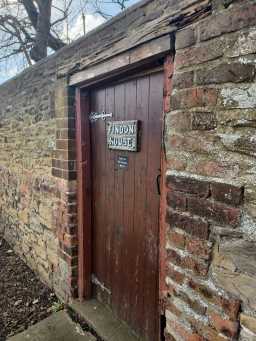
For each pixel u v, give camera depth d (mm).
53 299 2986
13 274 3592
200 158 1306
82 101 2490
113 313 2465
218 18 1181
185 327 1434
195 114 1312
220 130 1208
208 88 1244
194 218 1354
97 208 2572
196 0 1278
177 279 1471
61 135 2631
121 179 2238
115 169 2293
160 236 1740
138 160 2047
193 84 1312
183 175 1398
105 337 2201
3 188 4660
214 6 1196
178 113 1401
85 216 2615
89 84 2314
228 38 1149
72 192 2596
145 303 2098
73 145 2557
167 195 1511
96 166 2531
